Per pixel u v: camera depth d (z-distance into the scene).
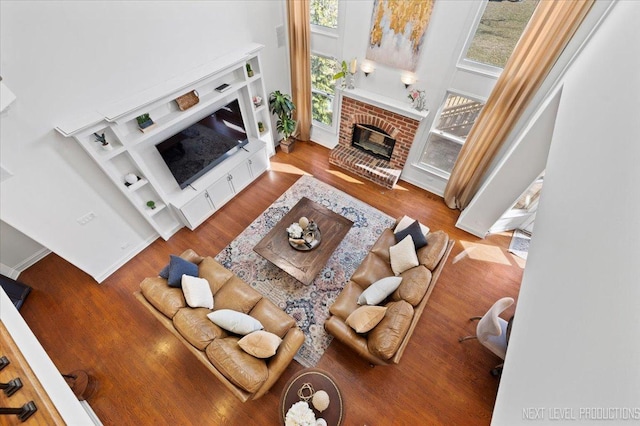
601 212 1.23
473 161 4.27
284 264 3.72
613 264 0.96
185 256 3.67
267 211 5.03
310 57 5.06
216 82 4.25
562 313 1.20
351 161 5.61
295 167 5.89
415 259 3.44
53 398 1.13
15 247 3.96
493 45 3.46
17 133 2.65
